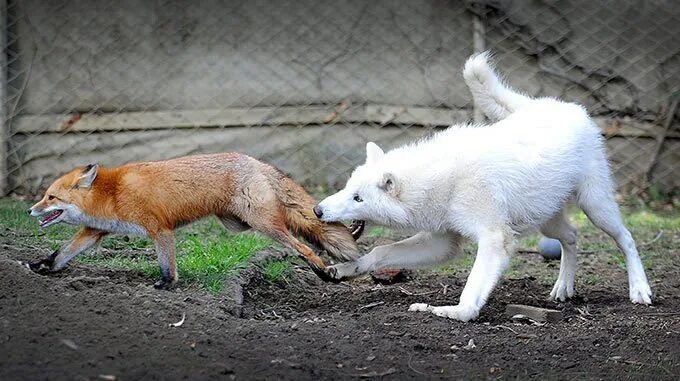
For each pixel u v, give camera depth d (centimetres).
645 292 792
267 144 1246
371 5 1238
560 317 738
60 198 695
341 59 1243
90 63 1225
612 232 800
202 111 1240
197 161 728
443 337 662
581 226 1118
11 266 673
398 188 723
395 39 1241
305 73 1245
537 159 736
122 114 1231
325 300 798
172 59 1234
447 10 1234
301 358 591
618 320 732
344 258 761
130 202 706
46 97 1222
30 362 528
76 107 1227
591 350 652
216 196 727
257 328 642
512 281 876
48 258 726
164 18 1227
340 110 1244
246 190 732
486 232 718
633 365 621
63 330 580
